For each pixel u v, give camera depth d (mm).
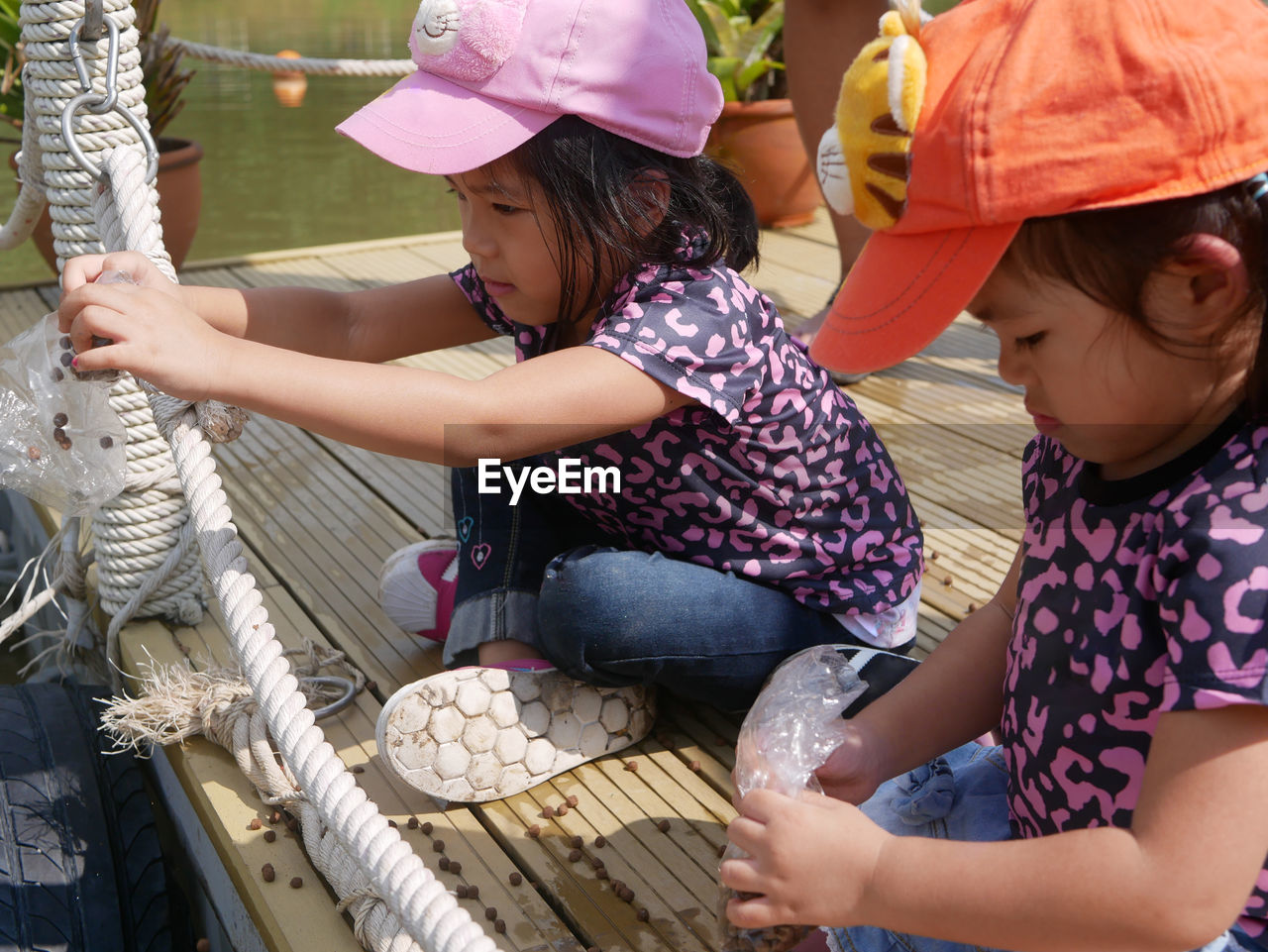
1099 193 753
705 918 1283
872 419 2564
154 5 3295
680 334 1299
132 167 1396
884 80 817
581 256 1324
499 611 1516
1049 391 855
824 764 1054
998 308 839
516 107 1275
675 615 1417
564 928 1278
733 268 1504
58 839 1459
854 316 898
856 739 1072
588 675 1444
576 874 1349
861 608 1531
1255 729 786
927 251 832
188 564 1765
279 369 1178
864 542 1536
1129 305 776
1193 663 792
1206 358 797
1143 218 750
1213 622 788
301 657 1737
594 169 1277
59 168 1581
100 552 1764
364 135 1290
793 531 1504
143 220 1367
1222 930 808
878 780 1077
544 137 1272
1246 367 809
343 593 1938
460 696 1409
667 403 1316
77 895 1420
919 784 1170
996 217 780
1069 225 775
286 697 1098
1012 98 768
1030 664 979
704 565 1501
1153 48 749
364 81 7051
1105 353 809
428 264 3520
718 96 1390
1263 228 757
